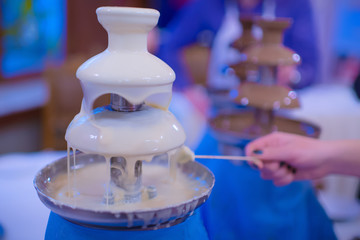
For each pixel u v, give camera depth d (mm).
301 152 703
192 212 476
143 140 440
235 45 1039
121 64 434
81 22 3182
